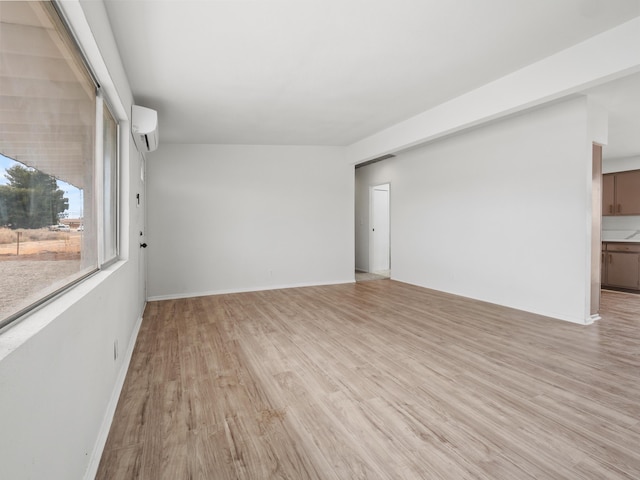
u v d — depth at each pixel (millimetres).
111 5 2143
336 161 6723
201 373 2723
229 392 2412
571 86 2850
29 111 1139
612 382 2521
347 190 6816
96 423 1761
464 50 2887
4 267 952
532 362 2891
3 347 848
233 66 3104
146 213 5555
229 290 6070
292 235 6469
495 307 4754
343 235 6812
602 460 1692
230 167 6078
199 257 5895
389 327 3900
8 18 989
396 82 3521
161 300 5496
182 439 1879
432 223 6039
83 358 1488
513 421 2035
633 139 5266
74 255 1686
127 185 3090
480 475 1597
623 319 4164
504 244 4793
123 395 2369
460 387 2461
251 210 6203
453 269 5645
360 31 2572
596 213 4156
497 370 2740
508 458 1711
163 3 2168
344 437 1895
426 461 1695
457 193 5523
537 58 3043
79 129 1779
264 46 2760
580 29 2588
